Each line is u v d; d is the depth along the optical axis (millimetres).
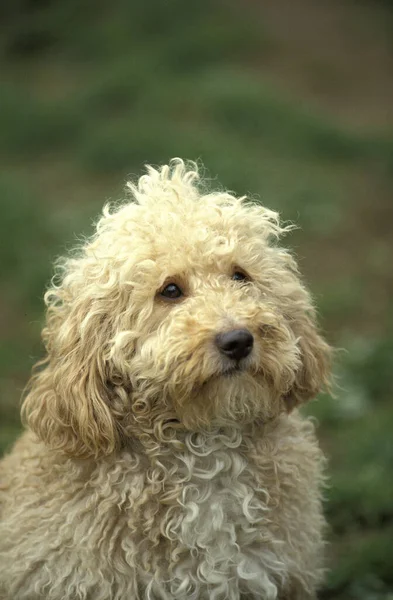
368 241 10188
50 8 19938
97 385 4211
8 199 11203
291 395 4570
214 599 4215
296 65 16656
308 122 13398
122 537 4203
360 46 18000
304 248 9984
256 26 18203
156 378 4098
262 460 4316
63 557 4223
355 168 12336
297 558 4406
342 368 7469
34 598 4312
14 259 9633
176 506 4215
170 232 4270
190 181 4773
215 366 3984
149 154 12422
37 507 4348
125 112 14344
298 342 4574
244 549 4285
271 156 12469
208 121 13578
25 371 7609
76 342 4266
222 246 4266
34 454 4559
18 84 16438
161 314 4203
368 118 14484
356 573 5285
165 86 14945
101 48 17734
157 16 18578
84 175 12344
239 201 4648
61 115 14305
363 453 6402
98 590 4211
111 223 4504
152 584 4191
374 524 5758
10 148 13625
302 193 11062
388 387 7316
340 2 20797
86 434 4152
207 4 19203
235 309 4070
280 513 4355
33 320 8430
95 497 4191
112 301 4273
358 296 8812
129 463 4238
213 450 4273
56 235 10195
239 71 16094
